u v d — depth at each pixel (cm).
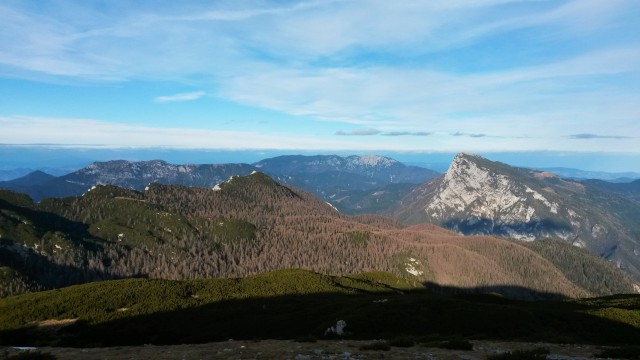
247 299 8850
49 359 3131
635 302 9344
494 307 6750
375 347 3406
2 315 7481
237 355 3083
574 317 6391
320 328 6231
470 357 2978
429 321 6156
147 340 6588
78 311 7644
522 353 2884
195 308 8119
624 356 3141
